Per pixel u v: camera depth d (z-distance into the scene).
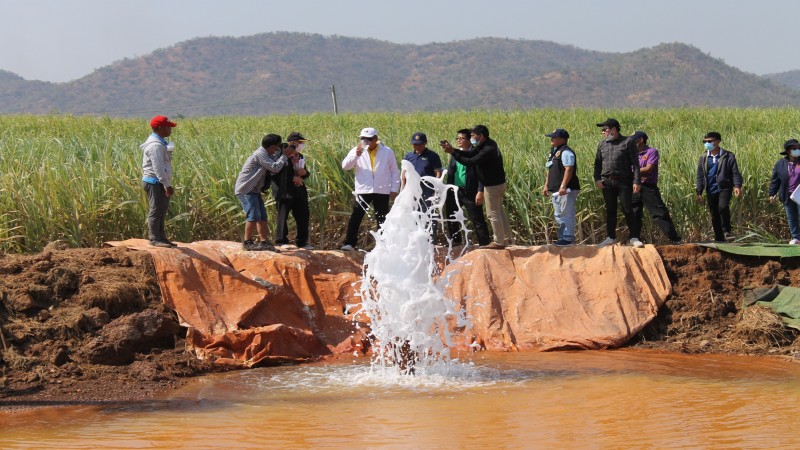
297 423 8.18
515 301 12.49
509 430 7.84
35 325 10.38
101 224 13.95
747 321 11.96
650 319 12.30
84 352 10.28
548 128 30.11
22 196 13.58
